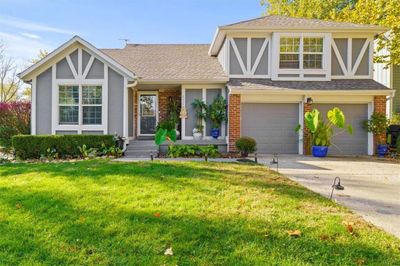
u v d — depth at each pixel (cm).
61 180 573
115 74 1260
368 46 1381
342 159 1126
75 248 317
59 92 1258
